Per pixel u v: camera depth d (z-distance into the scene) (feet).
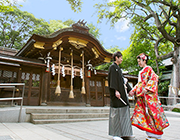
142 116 7.28
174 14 40.98
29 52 27.04
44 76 26.08
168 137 8.54
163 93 51.55
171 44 54.75
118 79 7.91
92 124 14.08
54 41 25.03
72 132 9.75
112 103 7.84
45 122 14.11
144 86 7.62
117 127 7.30
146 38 51.55
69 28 27.02
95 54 31.32
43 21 68.64
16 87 23.09
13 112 14.17
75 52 31.96
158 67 48.83
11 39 65.05
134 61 55.31
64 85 34.55
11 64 22.39
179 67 40.68
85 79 31.71
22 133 8.80
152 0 39.34
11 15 60.29
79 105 29.19
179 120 19.58
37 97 24.91
